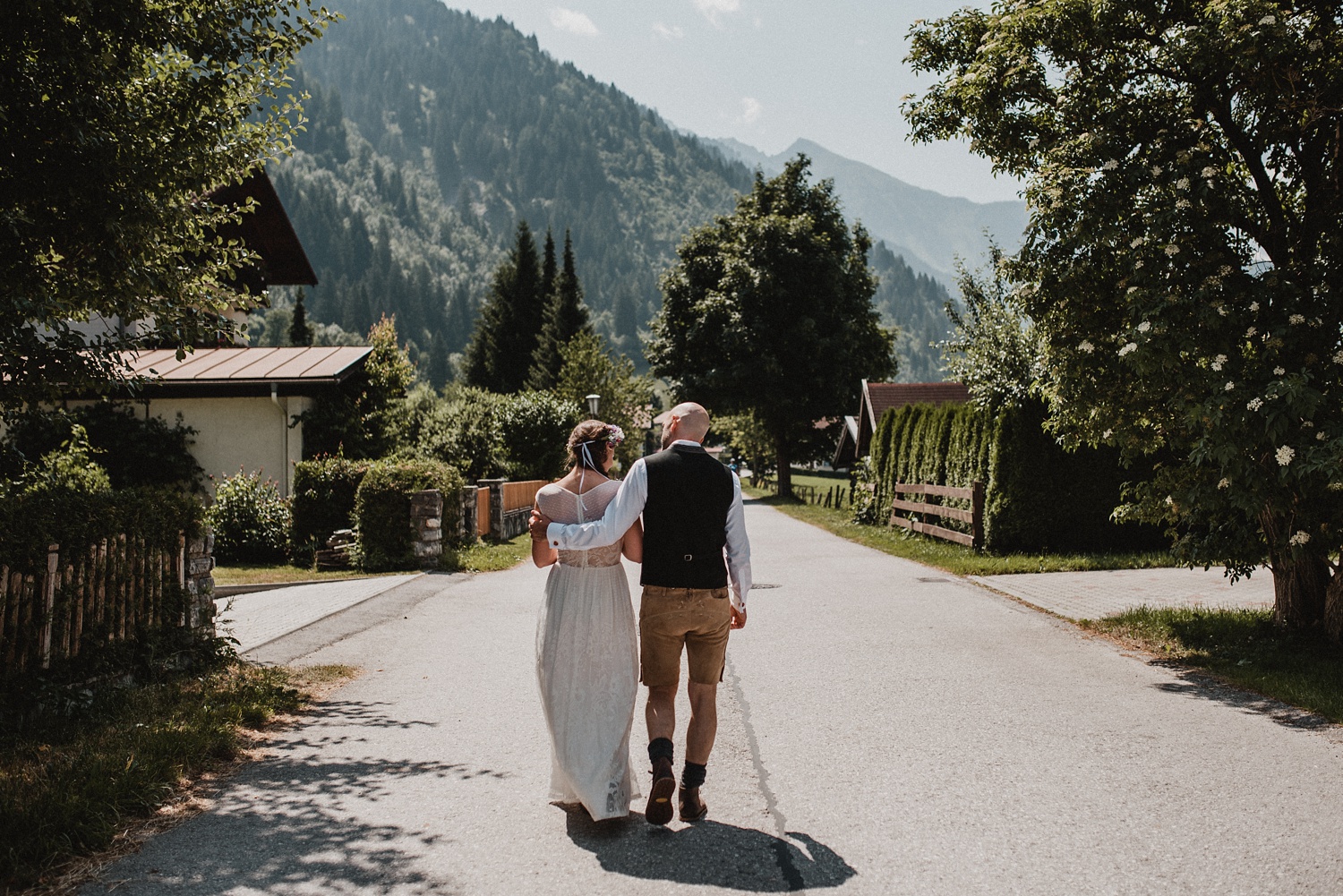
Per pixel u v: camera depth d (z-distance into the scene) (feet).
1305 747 17.53
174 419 68.49
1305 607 26.58
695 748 14.73
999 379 51.62
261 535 57.57
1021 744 17.92
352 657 27.27
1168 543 49.52
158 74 22.62
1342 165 24.63
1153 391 24.41
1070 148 25.61
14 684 19.08
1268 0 23.08
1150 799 14.83
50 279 21.16
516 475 95.04
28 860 12.63
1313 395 20.92
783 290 141.28
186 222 23.88
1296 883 11.78
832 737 18.57
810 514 102.99
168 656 24.18
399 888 12.01
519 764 17.25
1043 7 26.12
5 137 19.19
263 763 17.39
